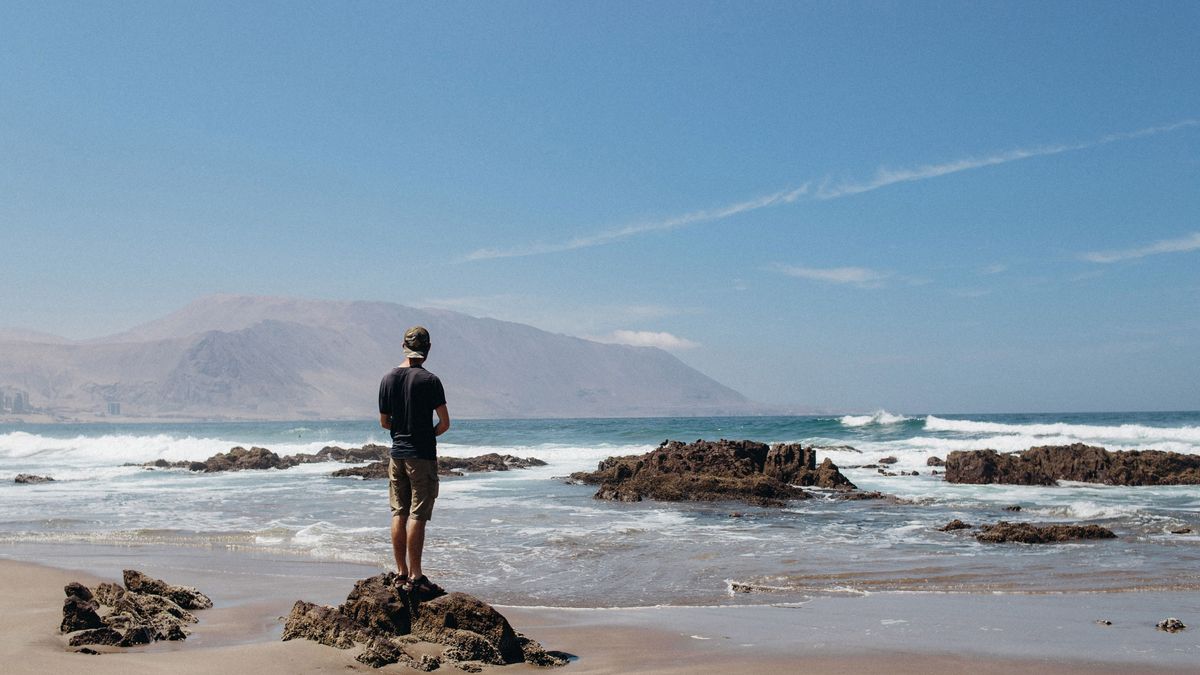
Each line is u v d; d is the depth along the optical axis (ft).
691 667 23.30
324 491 88.89
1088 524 54.49
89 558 43.73
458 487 93.40
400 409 25.39
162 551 46.42
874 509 70.79
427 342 26.05
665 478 81.87
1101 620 29.86
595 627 28.71
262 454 132.77
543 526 58.08
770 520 62.39
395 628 24.61
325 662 22.26
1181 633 27.89
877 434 193.98
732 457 92.22
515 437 225.15
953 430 200.13
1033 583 37.55
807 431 210.18
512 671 22.80
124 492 88.63
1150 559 43.96
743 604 33.22
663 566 41.75
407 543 25.45
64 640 24.23
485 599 34.27
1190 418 342.85
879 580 38.19
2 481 107.14
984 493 84.07
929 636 27.35
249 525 58.65
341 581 37.11
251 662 21.89
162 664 21.45
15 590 33.01
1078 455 95.50
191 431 499.92
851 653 24.95
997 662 24.06
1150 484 90.07
